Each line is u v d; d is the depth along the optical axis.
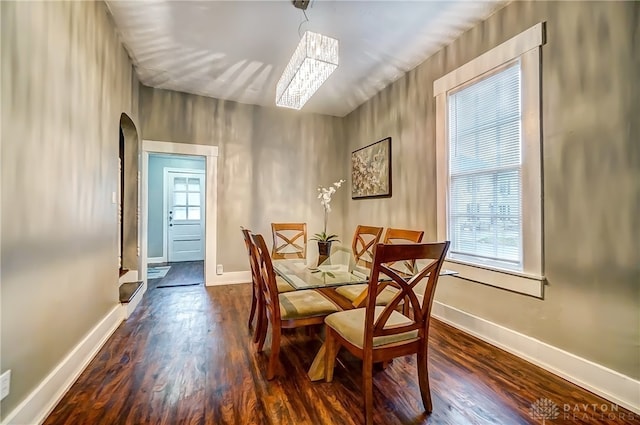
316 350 2.26
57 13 1.66
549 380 1.86
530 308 2.12
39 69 1.49
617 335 1.67
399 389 1.75
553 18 2.00
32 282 1.42
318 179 4.94
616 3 1.69
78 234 1.92
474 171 2.65
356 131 4.69
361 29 2.69
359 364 2.05
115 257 2.73
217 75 3.62
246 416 1.50
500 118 2.41
